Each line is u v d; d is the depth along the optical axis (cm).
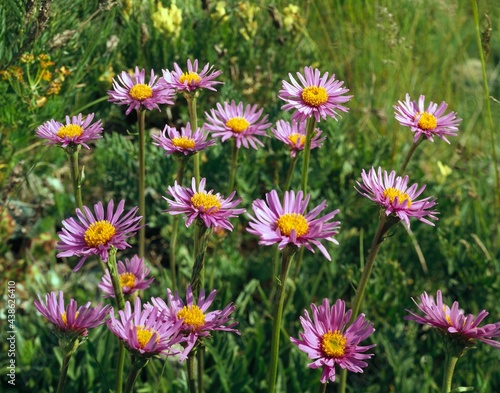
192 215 43
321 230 40
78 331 40
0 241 70
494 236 79
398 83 96
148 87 52
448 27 113
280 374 60
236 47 85
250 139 55
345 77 95
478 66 114
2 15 67
